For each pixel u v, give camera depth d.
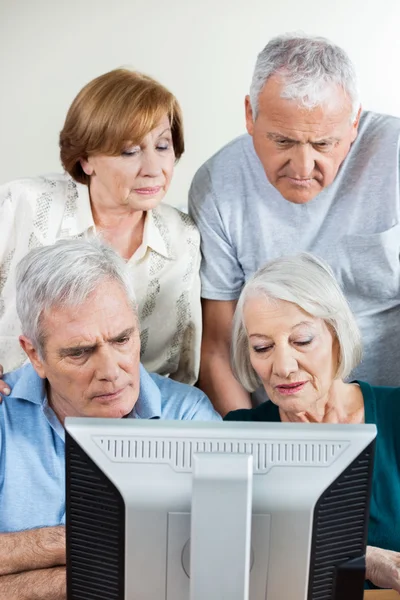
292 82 1.75
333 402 1.70
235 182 2.07
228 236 2.12
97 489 1.05
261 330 1.61
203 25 3.53
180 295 2.10
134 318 1.51
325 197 2.03
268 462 1.04
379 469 1.66
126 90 1.84
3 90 3.61
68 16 3.52
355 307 2.15
